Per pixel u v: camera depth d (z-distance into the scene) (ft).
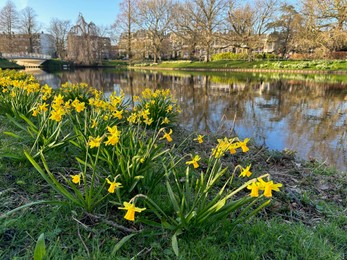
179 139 14.05
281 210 7.39
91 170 8.43
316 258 5.37
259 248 5.54
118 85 52.06
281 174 10.24
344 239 6.11
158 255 5.23
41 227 5.66
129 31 134.31
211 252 5.20
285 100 34.73
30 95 14.32
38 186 7.30
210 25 113.60
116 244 4.91
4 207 6.26
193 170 9.52
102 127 9.75
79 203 6.00
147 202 5.62
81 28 131.13
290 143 17.08
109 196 6.73
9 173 7.74
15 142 9.99
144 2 129.29
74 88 19.71
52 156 8.90
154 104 15.88
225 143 6.26
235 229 6.01
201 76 76.79
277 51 135.03
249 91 43.32
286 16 113.39
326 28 81.46
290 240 5.86
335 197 8.67
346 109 28.94
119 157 7.20
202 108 28.53
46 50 209.46
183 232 5.72
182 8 115.75
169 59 170.19
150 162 7.68
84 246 5.20
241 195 8.11
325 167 11.78
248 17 108.17
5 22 164.04
